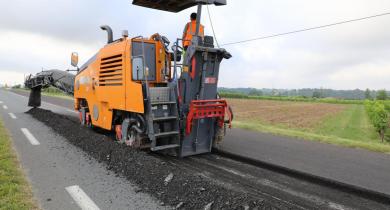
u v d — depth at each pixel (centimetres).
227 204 449
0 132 992
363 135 2098
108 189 529
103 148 754
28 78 1703
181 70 745
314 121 2733
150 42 791
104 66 880
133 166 615
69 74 1318
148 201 485
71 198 487
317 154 821
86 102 1109
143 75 709
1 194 477
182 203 469
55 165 657
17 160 679
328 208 496
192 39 726
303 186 597
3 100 2702
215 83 778
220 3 774
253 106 4569
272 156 786
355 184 585
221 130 820
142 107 698
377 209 497
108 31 946
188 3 888
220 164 739
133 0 873
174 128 748
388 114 2041
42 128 1135
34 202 464
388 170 679
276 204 479
